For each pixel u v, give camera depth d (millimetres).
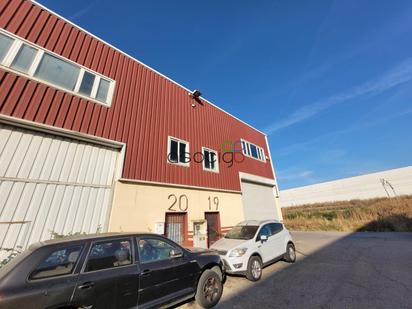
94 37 8773
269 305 4652
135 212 7848
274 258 7352
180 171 10352
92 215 6832
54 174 6352
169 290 4078
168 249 4508
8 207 5398
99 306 3145
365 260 7836
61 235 6035
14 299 2494
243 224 8391
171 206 9281
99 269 3365
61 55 7484
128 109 8961
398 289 5027
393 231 16609
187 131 11789
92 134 7395
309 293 5148
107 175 7590
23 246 5387
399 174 40250
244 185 14938
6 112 5738
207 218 11055
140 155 8719
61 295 2840
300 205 52375
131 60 10031
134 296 3553
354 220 21391
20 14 6895
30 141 6129
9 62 6199
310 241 13297
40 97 6504
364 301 4539
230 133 15594
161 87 11195
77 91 7484
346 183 48281
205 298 4645
